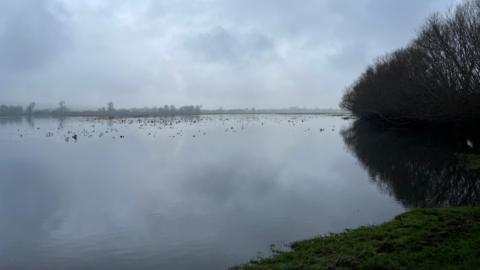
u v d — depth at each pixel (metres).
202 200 18.22
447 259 8.46
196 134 57.03
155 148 39.09
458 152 30.70
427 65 37.03
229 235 13.13
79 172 25.83
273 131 64.44
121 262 11.17
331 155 33.88
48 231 14.05
